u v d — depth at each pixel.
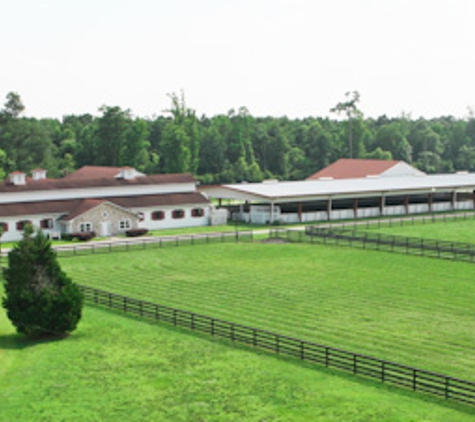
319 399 29.84
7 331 41.22
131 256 65.38
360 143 174.50
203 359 35.38
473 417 27.91
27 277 39.34
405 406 29.03
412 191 98.25
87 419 28.28
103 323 42.62
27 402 30.00
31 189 81.12
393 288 50.47
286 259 62.62
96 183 85.62
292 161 173.62
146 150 162.50
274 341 38.47
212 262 61.91
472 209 104.81
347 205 98.50
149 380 32.41
